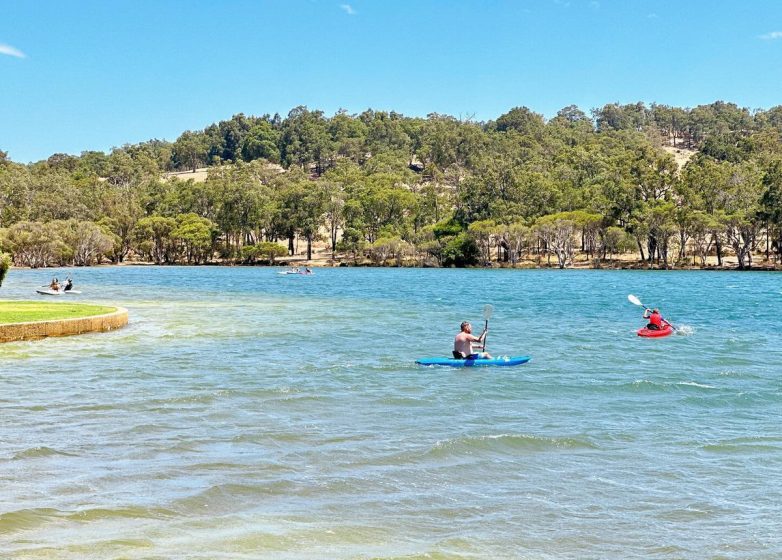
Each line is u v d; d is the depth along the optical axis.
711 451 12.66
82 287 69.81
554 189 144.50
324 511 9.73
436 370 21.23
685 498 10.34
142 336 28.70
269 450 12.46
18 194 156.75
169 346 25.84
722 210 117.25
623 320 38.25
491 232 133.12
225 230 160.00
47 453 12.12
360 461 11.88
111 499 10.05
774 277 94.50
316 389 18.09
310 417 15.02
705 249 130.88
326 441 13.06
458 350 22.61
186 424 14.27
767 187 115.81
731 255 130.38
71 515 9.45
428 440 13.21
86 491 10.34
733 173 128.25
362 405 16.30
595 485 10.86
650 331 30.72
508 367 21.95
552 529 9.23
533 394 17.80
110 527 9.10
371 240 158.50
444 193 182.00
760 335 31.11
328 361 22.77
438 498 10.26
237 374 20.19
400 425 14.39
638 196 129.75
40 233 134.25
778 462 12.02
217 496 10.22
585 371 21.31
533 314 41.81
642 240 124.75
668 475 11.33
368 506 9.93
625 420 15.01
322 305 47.66
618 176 137.88
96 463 11.62
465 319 37.97
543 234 132.00
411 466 11.66
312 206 158.00
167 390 17.73
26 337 26.56
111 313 31.30
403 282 84.81
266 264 157.12
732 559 8.45
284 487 10.62
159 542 8.68
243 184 162.88
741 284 77.75
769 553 8.60
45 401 16.31
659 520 9.55
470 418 15.09
